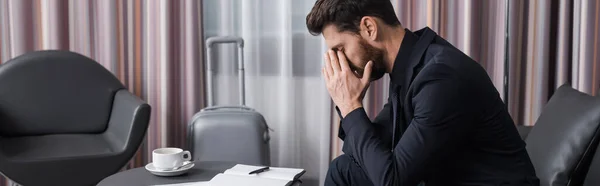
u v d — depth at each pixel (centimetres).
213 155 255
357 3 126
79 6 273
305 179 286
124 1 274
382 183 121
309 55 277
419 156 117
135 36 276
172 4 271
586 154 165
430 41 127
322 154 277
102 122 262
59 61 259
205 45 282
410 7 262
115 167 229
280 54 278
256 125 257
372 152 123
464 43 256
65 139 247
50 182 218
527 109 259
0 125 245
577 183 172
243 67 268
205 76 283
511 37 253
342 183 164
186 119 280
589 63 245
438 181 128
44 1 270
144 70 279
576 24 246
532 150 184
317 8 131
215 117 258
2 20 272
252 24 278
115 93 263
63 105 257
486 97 120
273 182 166
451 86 117
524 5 254
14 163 212
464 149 125
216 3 280
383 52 130
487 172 124
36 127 253
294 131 282
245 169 180
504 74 244
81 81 260
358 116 129
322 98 274
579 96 180
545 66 254
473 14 254
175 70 276
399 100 129
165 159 180
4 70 250
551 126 181
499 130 122
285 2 270
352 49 129
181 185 165
